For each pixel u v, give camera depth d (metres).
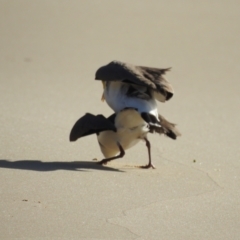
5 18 35.38
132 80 12.07
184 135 16.55
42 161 13.02
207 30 35.09
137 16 38.06
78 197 10.83
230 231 9.79
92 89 22.30
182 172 13.02
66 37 32.22
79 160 13.41
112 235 9.28
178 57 29.02
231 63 28.20
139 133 12.97
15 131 15.27
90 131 12.28
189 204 10.93
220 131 17.22
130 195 11.17
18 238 8.94
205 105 20.62
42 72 24.70
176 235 9.48
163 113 19.31
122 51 29.86
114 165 13.29
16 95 20.27
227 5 42.03
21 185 11.21
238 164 13.93
